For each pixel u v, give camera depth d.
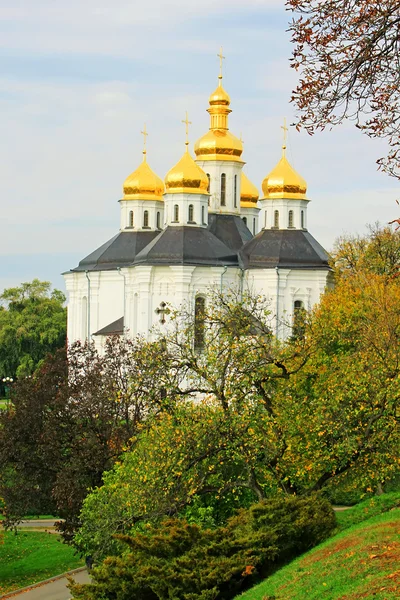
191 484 47.56
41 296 195.75
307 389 54.44
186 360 51.50
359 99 30.73
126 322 129.50
